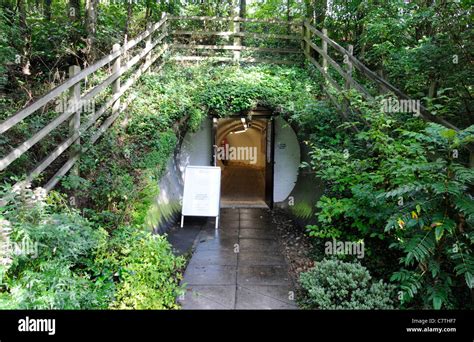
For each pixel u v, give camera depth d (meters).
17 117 2.90
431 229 2.74
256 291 3.87
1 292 2.50
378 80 4.48
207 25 8.96
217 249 5.27
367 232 3.79
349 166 4.12
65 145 3.87
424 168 2.70
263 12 11.18
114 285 3.13
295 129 7.59
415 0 5.13
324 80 6.80
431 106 3.70
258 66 8.02
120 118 5.57
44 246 2.61
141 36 6.38
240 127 14.09
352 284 3.33
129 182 4.40
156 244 3.51
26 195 2.81
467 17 3.90
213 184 6.56
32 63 7.07
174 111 6.17
